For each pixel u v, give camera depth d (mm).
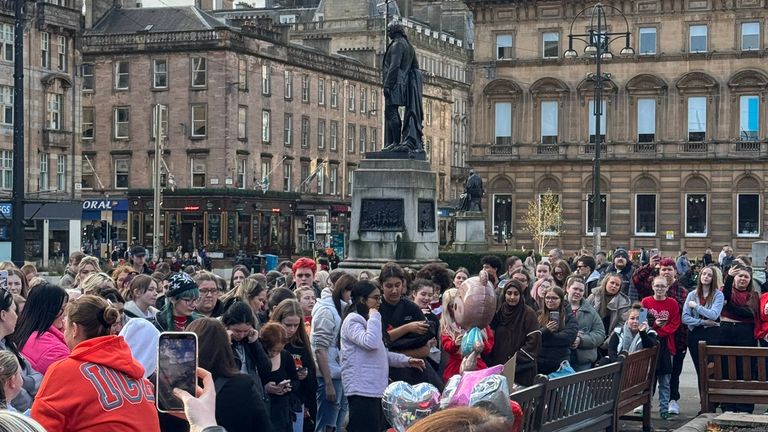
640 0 82250
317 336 15750
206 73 88250
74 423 8289
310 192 98812
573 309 17500
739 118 80812
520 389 12789
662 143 82125
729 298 19203
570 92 84188
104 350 8539
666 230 82375
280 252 91500
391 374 14648
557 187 84812
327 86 101438
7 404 9227
